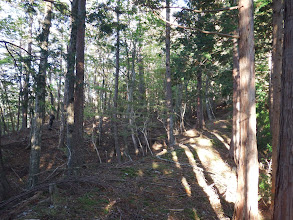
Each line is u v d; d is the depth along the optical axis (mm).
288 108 2252
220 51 12320
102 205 4531
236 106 9594
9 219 3691
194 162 8648
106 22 8328
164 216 4723
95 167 7070
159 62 20828
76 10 7469
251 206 3965
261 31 9750
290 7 2287
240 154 4176
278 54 5613
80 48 7379
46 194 4742
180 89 21750
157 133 20531
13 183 9516
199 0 9680
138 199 5156
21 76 5512
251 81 4043
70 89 6992
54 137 16125
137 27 14102
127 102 13078
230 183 6766
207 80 23062
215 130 17469
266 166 8789
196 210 5270
